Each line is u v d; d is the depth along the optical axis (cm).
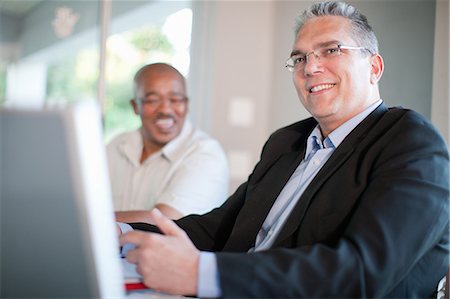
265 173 151
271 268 90
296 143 153
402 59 217
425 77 204
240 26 347
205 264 92
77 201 60
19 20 307
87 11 317
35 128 59
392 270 93
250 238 139
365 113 137
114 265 66
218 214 159
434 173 106
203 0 353
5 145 59
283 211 134
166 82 242
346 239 96
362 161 116
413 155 108
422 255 104
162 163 240
